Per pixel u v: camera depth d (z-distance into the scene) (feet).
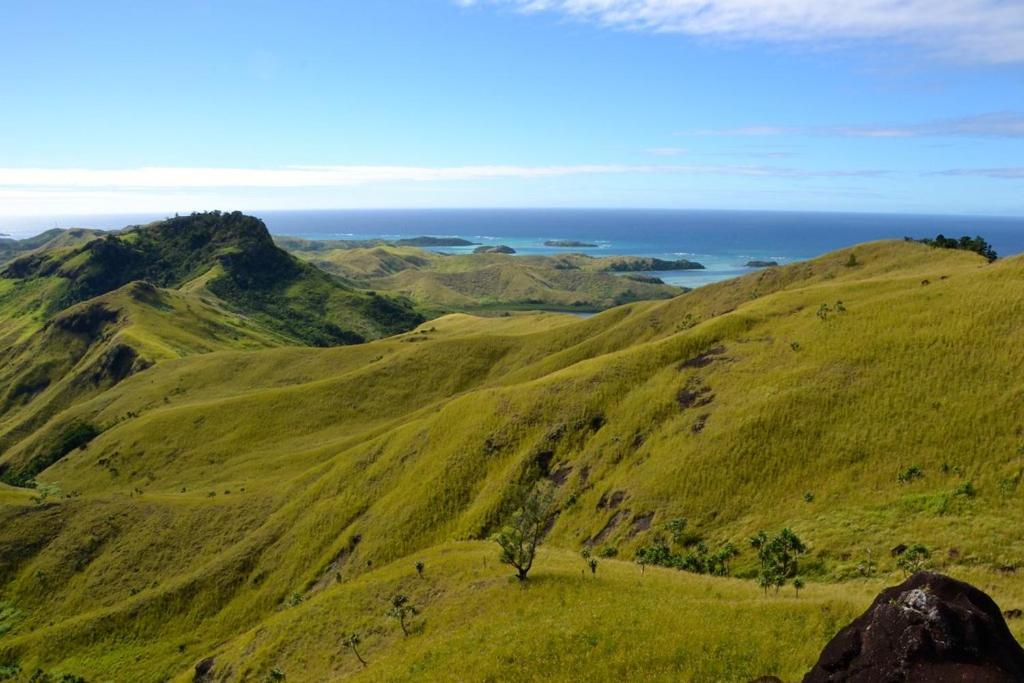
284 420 491.31
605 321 561.02
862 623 71.36
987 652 63.21
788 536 144.25
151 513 348.18
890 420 184.24
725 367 256.32
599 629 110.93
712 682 93.35
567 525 218.38
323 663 149.79
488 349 559.79
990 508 140.05
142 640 256.52
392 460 314.76
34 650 256.73
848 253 449.48
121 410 600.39
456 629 131.95
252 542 299.99
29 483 471.62
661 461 216.54
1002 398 172.24
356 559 257.75
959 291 235.81
